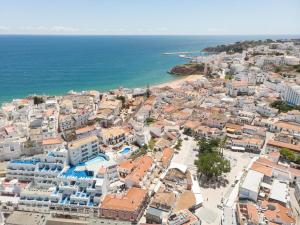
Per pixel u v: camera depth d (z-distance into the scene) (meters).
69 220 106.38
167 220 101.62
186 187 125.38
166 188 124.94
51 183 122.75
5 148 150.62
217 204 117.12
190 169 144.00
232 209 108.81
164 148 163.50
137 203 110.19
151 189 125.06
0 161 150.75
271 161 141.88
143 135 168.25
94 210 110.25
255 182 118.06
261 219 98.38
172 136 175.88
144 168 134.25
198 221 101.38
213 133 175.88
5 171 137.00
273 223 96.94
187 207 111.12
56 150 132.75
